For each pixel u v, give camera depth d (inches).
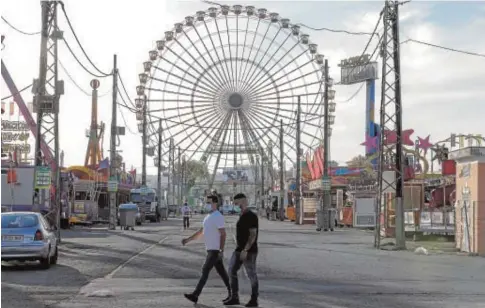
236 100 3184.1
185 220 1780.3
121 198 2842.0
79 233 1512.1
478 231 954.1
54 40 1078.4
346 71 2844.5
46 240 703.7
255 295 450.0
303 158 3097.9
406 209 1466.5
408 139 1525.6
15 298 482.0
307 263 794.2
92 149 3171.8
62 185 1717.5
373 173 2010.3
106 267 727.7
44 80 1074.7
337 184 2516.0
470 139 1637.6
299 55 3154.5
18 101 1700.3
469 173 1004.6
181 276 641.6
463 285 581.0
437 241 1316.4
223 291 532.1
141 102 3090.6
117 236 1384.1
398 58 1080.2
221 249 464.1
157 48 3115.2
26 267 729.0
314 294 515.2
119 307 439.8
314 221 2331.4
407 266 765.9
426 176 1804.9
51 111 1072.2
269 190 3631.9
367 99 2721.5
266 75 3193.9
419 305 458.9
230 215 4224.9
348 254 943.0
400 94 1080.2
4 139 2244.1
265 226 2132.1
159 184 3014.3
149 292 520.7
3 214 712.4
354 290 541.6
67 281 594.6
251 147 3272.6
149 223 2389.3
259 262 803.4
